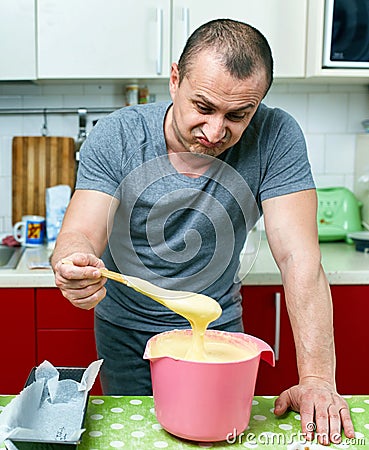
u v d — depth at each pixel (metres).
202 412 0.91
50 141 2.44
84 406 0.98
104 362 1.54
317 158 2.55
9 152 2.47
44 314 1.99
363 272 2.01
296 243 1.26
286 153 1.37
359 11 2.06
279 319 2.00
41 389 1.00
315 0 2.07
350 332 2.05
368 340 2.06
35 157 2.44
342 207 2.43
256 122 1.38
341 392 2.08
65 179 2.45
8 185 2.48
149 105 1.40
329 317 1.17
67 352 2.01
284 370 2.03
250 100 1.09
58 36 2.11
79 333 2.00
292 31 2.15
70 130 2.48
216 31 1.09
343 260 2.15
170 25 2.12
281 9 2.14
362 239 2.26
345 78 2.24
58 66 2.13
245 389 0.93
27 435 0.88
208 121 1.11
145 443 0.95
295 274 1.21
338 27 2.06
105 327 1.50
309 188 1.35
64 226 1.25
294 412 1.07
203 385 0.90
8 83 2.39
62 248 1.15
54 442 0.85
